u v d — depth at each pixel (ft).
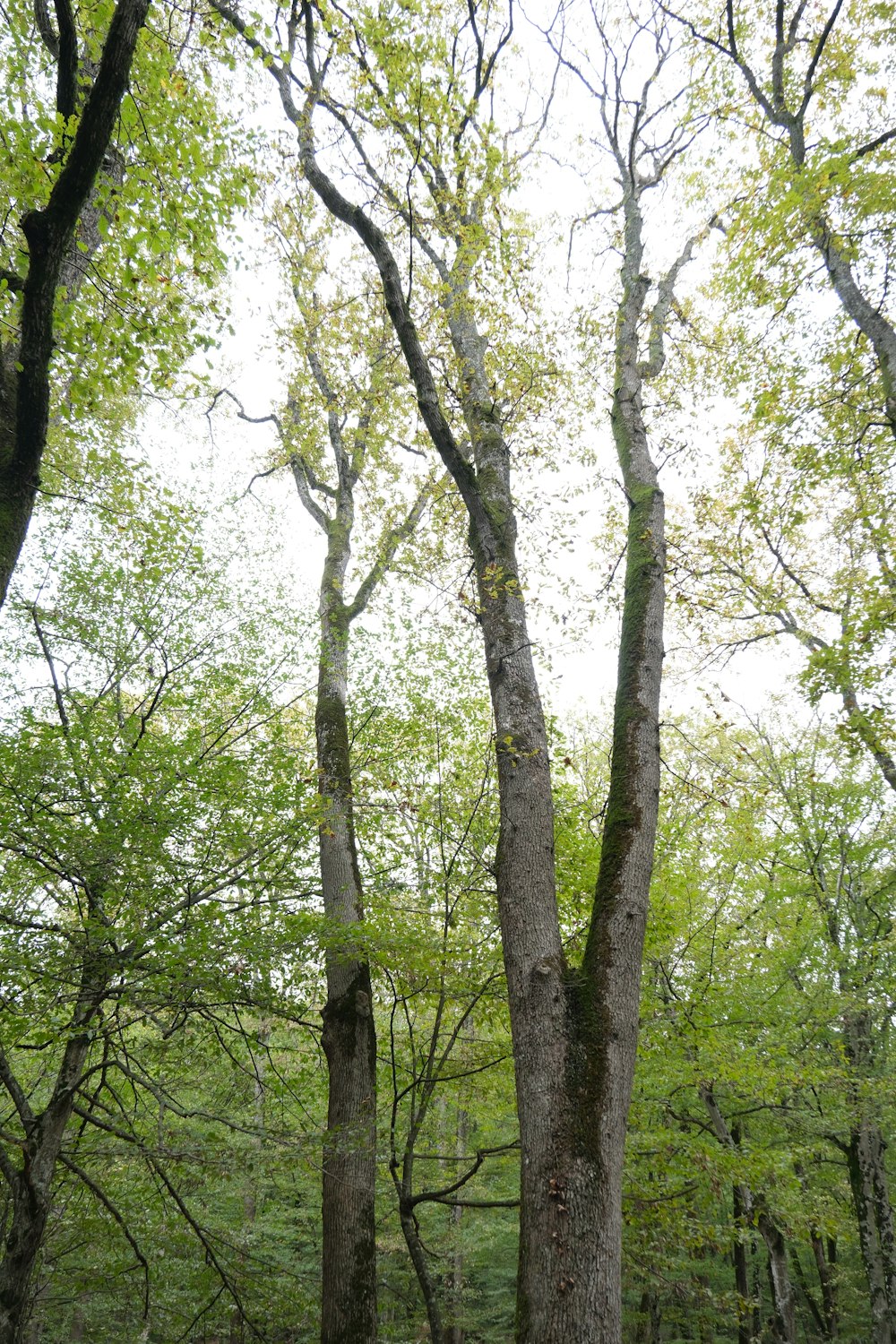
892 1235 38.50
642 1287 32.78
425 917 27.86
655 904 32.09
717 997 35.19
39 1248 22.61
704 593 31.73
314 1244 40.52
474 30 23.41
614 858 19.06
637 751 20.52
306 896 24.04
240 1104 26.32
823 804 47.24
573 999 17.28
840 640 28.71
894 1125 42.68
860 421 30.76
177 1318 27.35
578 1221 14.55
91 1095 23.77
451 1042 25.12
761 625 38.58
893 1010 41.75
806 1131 36.88
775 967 42.96
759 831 43.65
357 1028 25.75
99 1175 25.85
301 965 23.91
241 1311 25.32
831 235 27.73
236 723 27.78
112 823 19.49
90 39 21.33
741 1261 44.47
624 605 23.81
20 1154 22.91
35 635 25.95
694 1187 25.38
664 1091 31.71
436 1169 37.81
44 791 19.89
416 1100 26.81
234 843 21.93
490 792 28.37
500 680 22.08
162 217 19.33
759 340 31.71
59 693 24.36
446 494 34.19
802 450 31.01
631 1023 16.99
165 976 19.06
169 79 19.97
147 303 21.49
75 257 22.21
